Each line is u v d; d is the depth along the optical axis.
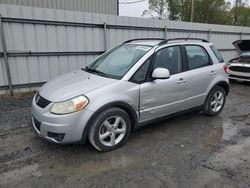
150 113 3.97
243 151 3.70
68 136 3.23
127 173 3.07
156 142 3.95
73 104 3.21
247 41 9.09
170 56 4.24
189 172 3.10
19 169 3.12
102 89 3.41
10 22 6.12
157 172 3.09
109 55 4.52
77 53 7.44
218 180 2.95
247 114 5.51
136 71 3.75
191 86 4.49
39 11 6.47
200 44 4.86
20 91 6.73
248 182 2.91
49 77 7.10
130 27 8.42
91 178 2.96
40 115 3.32
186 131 4.43
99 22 7.62
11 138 4.00
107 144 3.56
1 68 6.29
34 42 6.60
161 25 9.32
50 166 3.20
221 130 4.52
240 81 9.18
